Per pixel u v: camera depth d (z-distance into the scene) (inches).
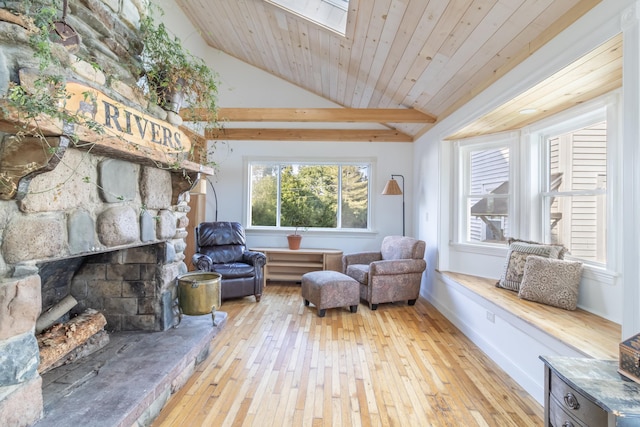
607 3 60.0
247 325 129.6
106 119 56.0
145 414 66.9
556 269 97.3
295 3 115.3
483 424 71.5
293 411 75.3
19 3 46.5
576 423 43.3
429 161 170.2
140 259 85.9
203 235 176.4
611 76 77.5
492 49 91.7
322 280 143.2
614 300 84.6
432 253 163.0
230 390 83.4
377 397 81.3
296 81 200.1
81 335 70.1
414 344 113.0
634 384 43.4
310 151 212.5
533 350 83.3
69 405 53.4
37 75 44.8
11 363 43.7
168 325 87.8
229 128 211.3
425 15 88.1
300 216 215.6
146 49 78.3
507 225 131.8
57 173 49.8
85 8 61.5
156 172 78.2
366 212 213.9
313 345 111.3
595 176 96.2
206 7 154.7
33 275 46.9
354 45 121.3
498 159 135.0
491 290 113.7
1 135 42.0
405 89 139.2
